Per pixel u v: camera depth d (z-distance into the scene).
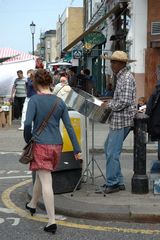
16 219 6.77
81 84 18.58
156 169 7.98
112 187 7.65
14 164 11.06
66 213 6.86
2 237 6.03
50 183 6.16
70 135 6.29
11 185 8.92
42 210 7.16
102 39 23.67
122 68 7.33
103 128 16.83
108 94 21.70
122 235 6.11
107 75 25.39
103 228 6.36
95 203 7.04
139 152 7.52
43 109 6.12
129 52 19.19
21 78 19.56
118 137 7.41
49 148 6.07
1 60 21.98
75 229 6.32
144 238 6.01
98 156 12.15
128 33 19.17
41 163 6.05
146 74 18.50
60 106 6.21
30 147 6.09
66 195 7.52
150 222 6.57
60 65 37.50
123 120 7.34
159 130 7.38
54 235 6.09
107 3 25.58
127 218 6.61
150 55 18.42
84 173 8.23
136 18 18.64
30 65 21.64
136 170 7.57
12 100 19.44
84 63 32.62
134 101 7.41
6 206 7.46
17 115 20.22
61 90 7.73
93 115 7.57
